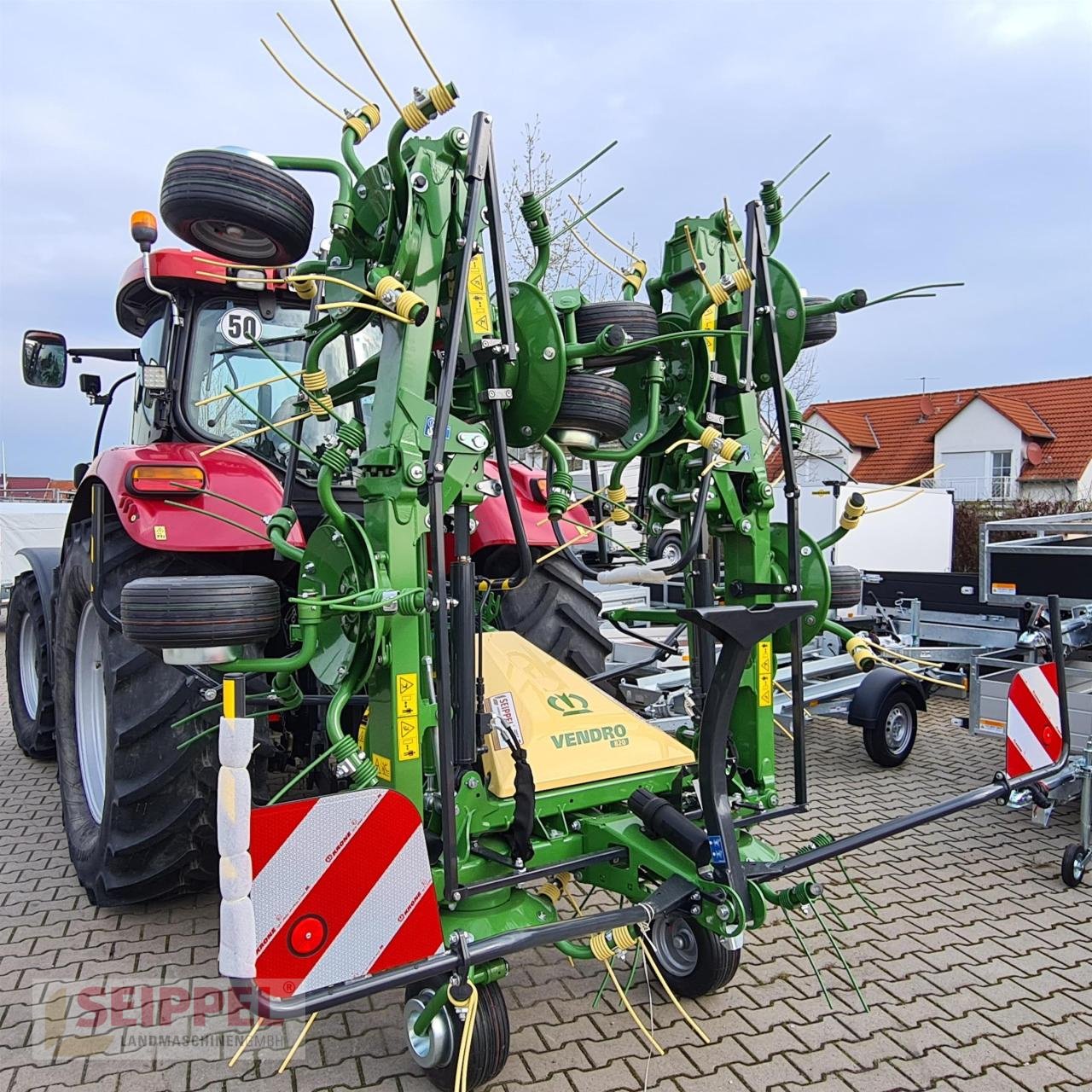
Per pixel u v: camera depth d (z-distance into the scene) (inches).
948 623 261.7
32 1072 88.0
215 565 118.5
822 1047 92.0
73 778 136.1
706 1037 93.3
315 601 75.0
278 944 67.3
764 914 84.7
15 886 132.1
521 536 87.9
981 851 147.7
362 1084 85.8
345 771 77.8
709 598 107.0
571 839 94.3
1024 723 124.9
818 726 237.9
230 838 65.2
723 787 85.7
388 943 72.2
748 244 100.7
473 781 87.8
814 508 437.4
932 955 111.7
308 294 98.0
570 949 85.3
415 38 75.7
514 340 84.0
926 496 498.9
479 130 81.9
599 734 102.3
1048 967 109.0
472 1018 73.2
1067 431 996.6
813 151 103.9
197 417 134.5
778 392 100.5
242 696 67.8
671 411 109.7
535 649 115.8
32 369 174.9
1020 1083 86.6
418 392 82.9
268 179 85.4
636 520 108.7
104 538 116.5
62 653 141.8
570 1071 87.4
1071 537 216.8
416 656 82.6
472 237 81.0
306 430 138.3
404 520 81.5
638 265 107.3
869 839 97.0
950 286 96.8
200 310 135.1
